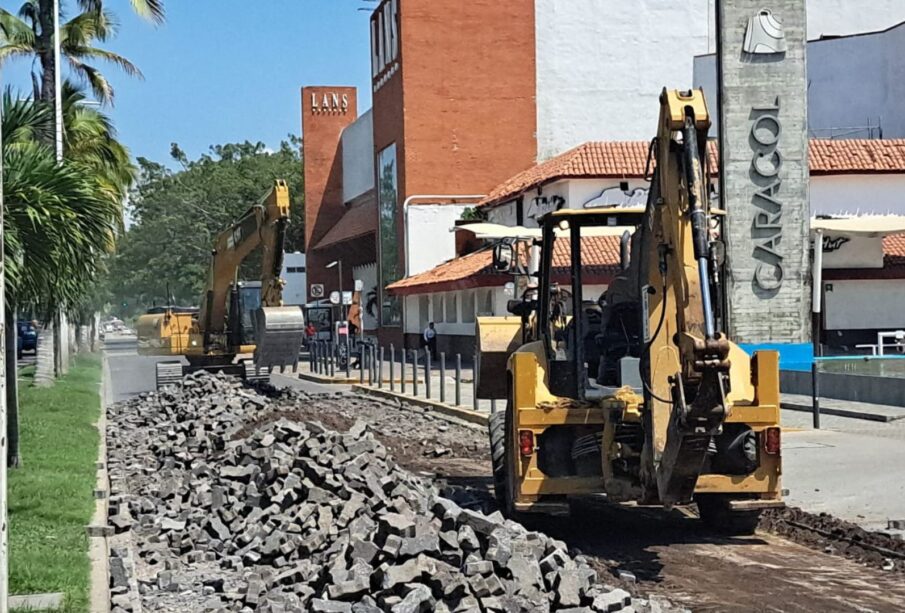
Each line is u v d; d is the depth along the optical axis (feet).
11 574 27.48
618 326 35.22
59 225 45.73
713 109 176.45
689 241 28.27
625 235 36.37
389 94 185.98
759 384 32.99
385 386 105.29
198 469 45.44
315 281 248.73
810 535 35.50
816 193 132.67
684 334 27.35
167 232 285.23
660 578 30.17
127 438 64.75
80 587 27.02
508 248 40.73
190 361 102.12
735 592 28.53
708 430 27.22
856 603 27.25
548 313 36.11
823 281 129.90
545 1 179.83
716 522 36.14
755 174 71.97
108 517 37.83
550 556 25.66
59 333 111.65
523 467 33.58
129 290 299.99
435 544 25.80
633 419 32.86
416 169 177.27
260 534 34.09
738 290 71.72
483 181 178.91
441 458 57.52
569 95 180.75
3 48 96.07
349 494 34.37
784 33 71.87
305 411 74.74
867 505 39.75
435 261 177.99
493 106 178.91
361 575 25.25
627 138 181.98
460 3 177.88
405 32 176.45
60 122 92.38
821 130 164.66
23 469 45.83
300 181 304.91
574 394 34.37
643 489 31.27
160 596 29.14
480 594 23.95
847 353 128.88
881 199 133.18
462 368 135.85
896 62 161.38
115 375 137.49
